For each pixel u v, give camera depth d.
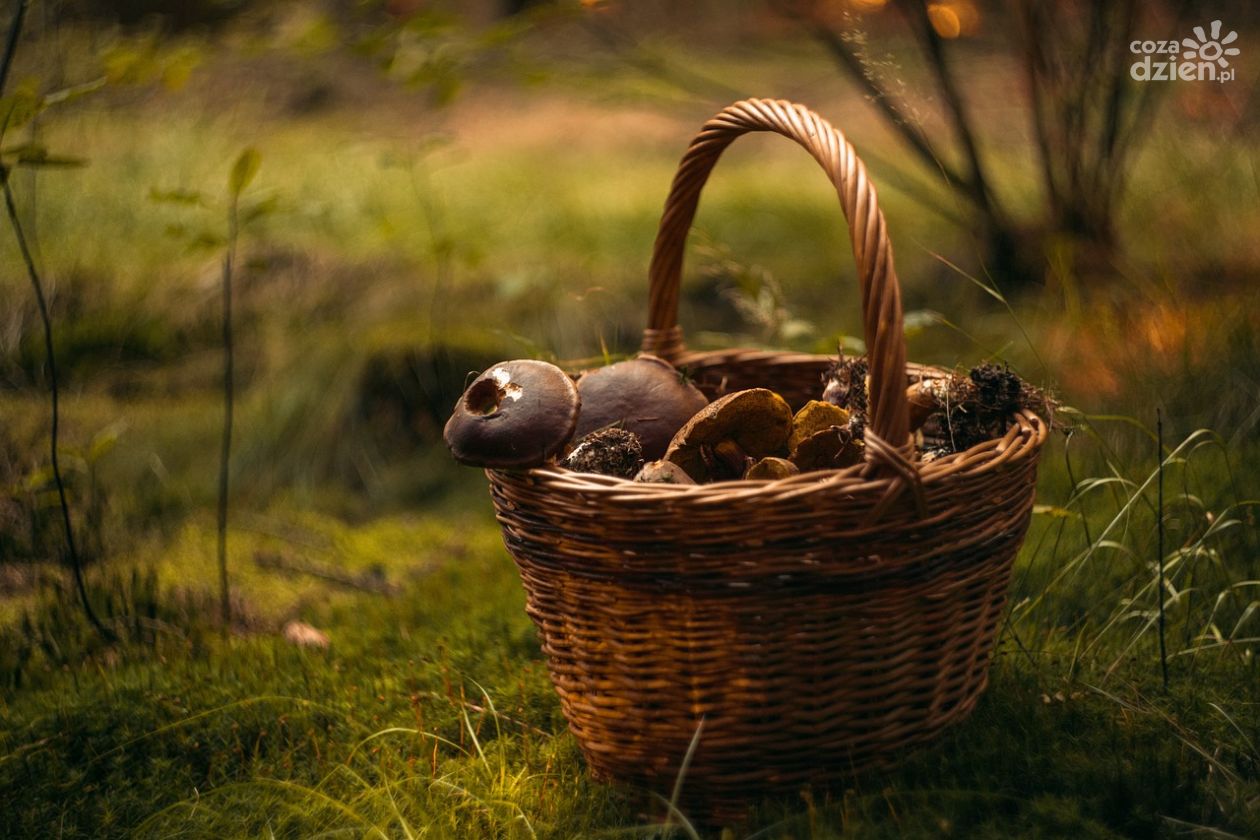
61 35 4.19
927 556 1.75
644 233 5.33
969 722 2.02
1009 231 4.64
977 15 5.29
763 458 2.03
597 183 6.41
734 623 1.74
